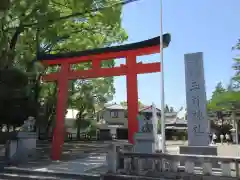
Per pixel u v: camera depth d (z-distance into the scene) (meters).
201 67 12.25
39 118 24.45
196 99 12.15
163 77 13.09
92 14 18.38
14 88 16.81
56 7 18.58
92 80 33.38
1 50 16.73
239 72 30.67
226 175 7.72
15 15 16.81
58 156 14.63
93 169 11.04
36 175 10.72
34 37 19.72
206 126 11.85
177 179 8.39
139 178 8.66
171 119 51.62
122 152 9.39
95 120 42.97
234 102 30.45
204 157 8.08
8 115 17.50
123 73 14.27
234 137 33.81
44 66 16.78
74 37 21.70
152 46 13.61
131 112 13.58
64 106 15.48
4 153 13.21
